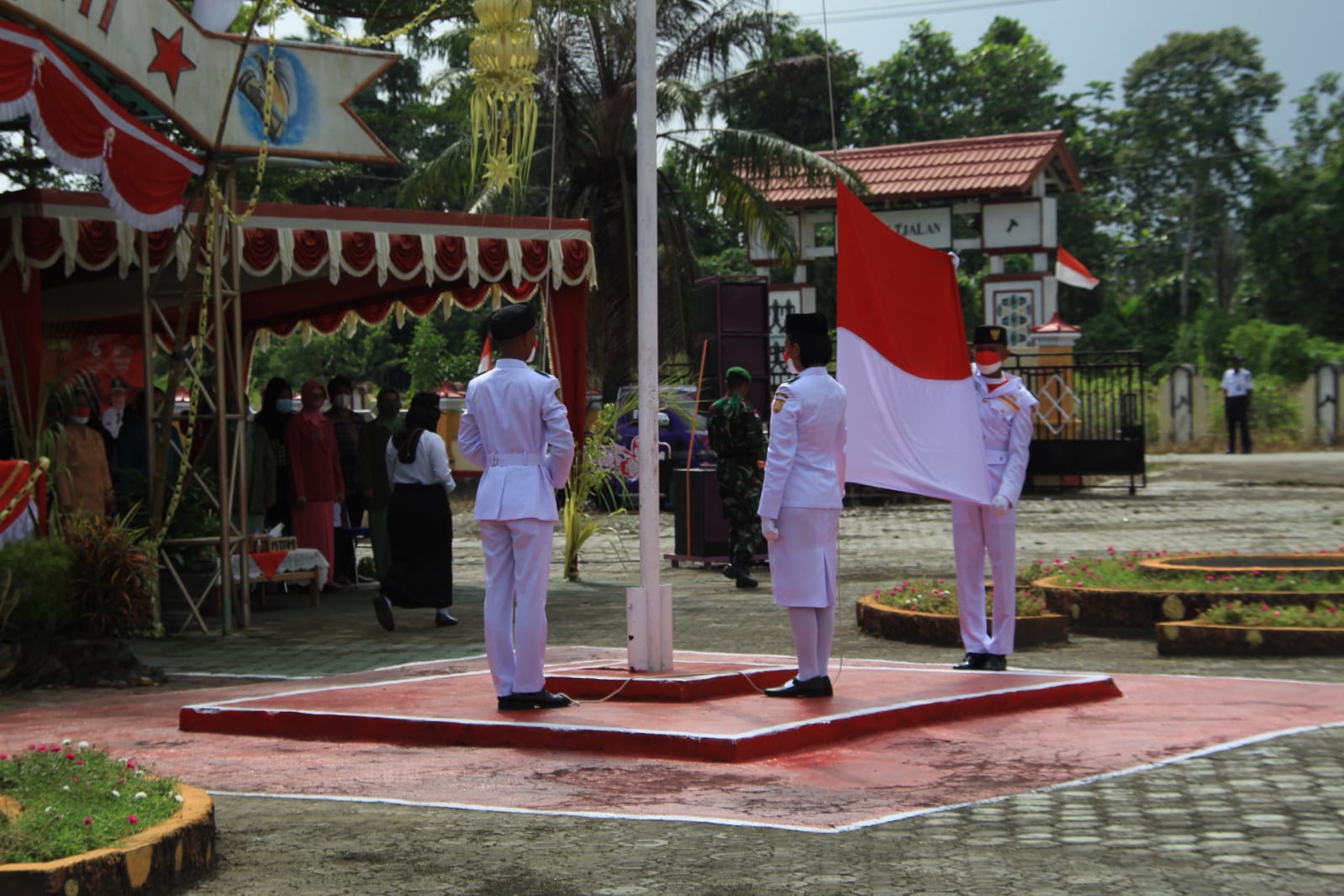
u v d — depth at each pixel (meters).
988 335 8.35
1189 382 34.12
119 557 9.16
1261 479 25.23
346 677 8.87
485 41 8.30
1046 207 28.61
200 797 4.88
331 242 12.22
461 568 16.77
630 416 23.25
